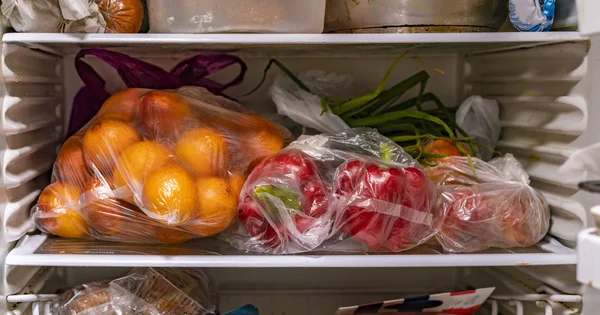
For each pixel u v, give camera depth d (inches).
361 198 40.3
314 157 43.2
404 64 57.2
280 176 41.3
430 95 53.3
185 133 43.0
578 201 42.6
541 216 43.3
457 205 42.7
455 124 50.7
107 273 56.3
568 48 41.4
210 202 40.7
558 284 44.6
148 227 42.3
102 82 52.9
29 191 46.4
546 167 46.4
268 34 39.4
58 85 53.9
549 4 40.2
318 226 40.6
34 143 47.3
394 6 41.3
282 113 48.6
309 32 40.9
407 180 41.3
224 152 43.3
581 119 41.4
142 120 43.9
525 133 49.6
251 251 42.0
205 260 40.1
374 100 51.4
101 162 42.2
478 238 42.6
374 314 44.9
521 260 40.8
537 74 46.0
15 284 42.8
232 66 56.3
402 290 58.1
